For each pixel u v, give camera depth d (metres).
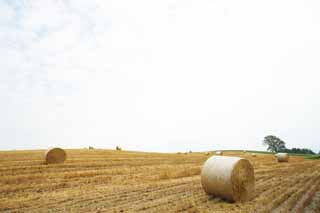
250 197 12.09
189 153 48.19
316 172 21.56
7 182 15.32
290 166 27.33
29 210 10.04
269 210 9.62
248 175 12.16
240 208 10.09
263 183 15.76
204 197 12.11
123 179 16.98
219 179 11.78
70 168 20.55
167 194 12.59
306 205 10.32
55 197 12.08
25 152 29.88
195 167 23.25
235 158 12.23
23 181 15.73
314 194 12.39
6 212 9.84
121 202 11.03
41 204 10.87
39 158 24.78
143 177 17.73
